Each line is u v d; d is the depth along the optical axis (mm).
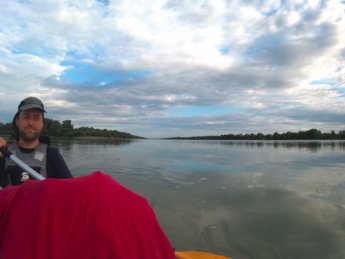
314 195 6316
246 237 4012
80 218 909
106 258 870
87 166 10617
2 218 976
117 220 942
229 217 4809
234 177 8734
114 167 10562
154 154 17078
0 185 2461
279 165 11727
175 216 4875
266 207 5375
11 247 866
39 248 854
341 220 4613
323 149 23172
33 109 2504
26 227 892
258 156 16219
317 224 4457
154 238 1038
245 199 5980
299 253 3543
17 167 2473
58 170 2621
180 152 19219
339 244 3756
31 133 2516
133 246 932
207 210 5207
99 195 966
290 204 5559
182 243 3838
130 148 22625
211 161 13227
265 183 7754
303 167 11094
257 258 3455
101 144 26969
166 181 8031
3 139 2309
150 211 1090
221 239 3943
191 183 7742
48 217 899
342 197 6125
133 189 6961
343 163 12492
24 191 1001
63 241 872
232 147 26906
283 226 4371
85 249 871
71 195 948
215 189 6953
